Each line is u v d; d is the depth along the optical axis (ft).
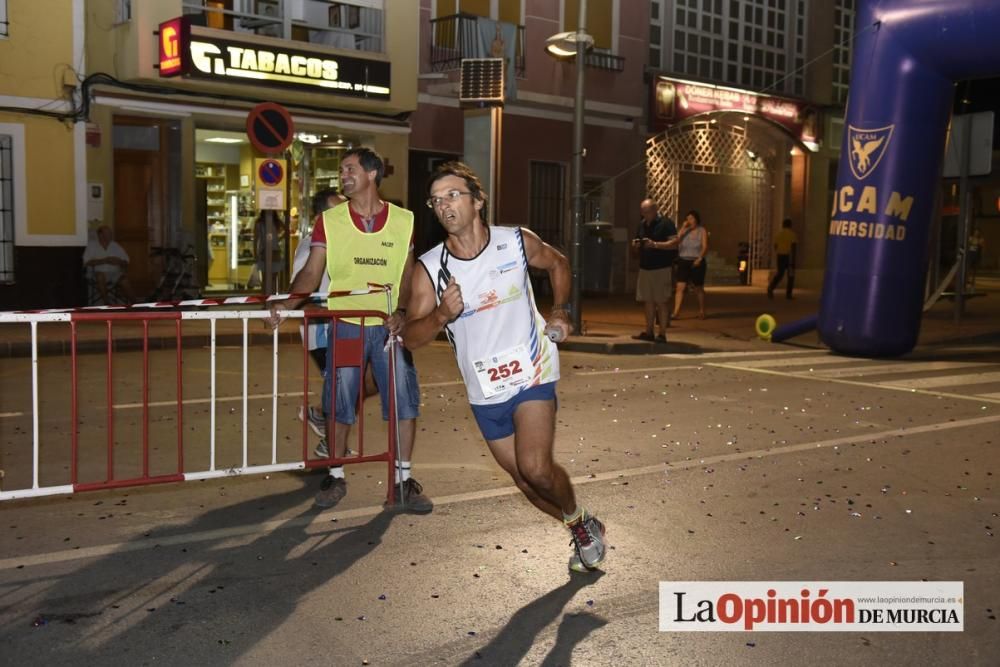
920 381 36.88
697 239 60.03
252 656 12.87
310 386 33.83
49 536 17.54
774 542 17.81
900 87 41.60
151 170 56.90
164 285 56.75
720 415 29.73
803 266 93.20
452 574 15.92
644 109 79.82
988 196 89.04
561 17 73.77
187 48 51.70
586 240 77.77
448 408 30.32
